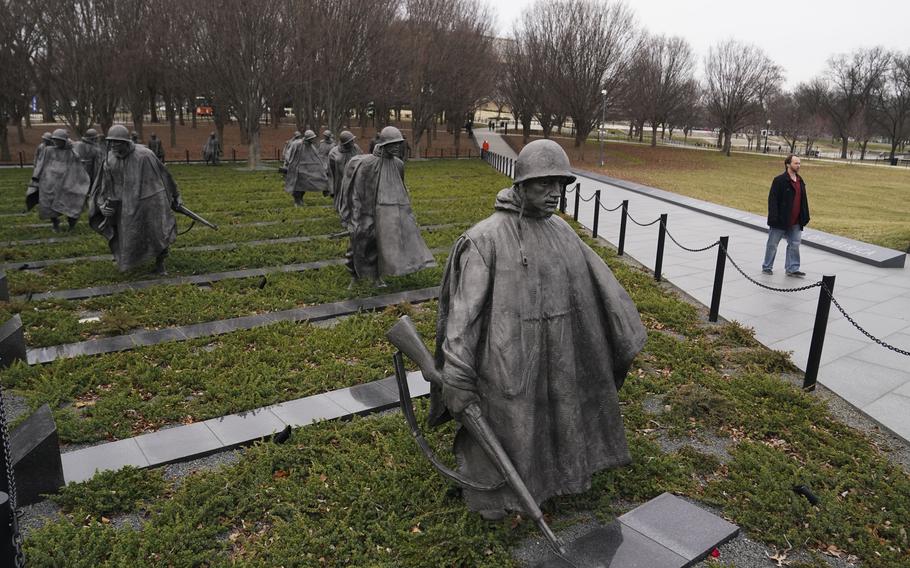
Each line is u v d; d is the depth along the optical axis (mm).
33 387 6586
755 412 6141
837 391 6629
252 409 6133
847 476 5016
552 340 4020
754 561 4188
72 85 30062
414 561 4066
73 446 5488
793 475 5039
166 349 7480
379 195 9750
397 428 5703
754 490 4867
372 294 9945
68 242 13430
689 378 6906
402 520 4453
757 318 8977
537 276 3961
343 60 32219
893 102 69938
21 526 4430
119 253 10312
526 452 3914
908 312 9234
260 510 4559
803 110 77312
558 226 4188
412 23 40875
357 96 35781
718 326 8625
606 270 4262
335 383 6656
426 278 10781
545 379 4051
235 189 22625
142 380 6617
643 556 4129
